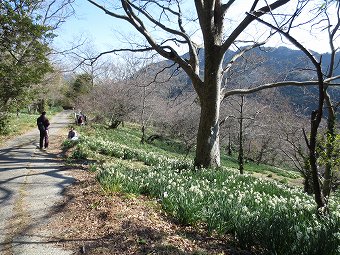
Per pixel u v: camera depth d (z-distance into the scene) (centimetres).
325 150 802
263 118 2467
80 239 543
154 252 489
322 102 540
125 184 818
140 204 716
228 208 621
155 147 3222
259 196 850
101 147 1741
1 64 1652
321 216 615
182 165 1323
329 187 1291
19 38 1642
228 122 3038
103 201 724
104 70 4306
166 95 3812
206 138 1295
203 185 927
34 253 493
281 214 603
